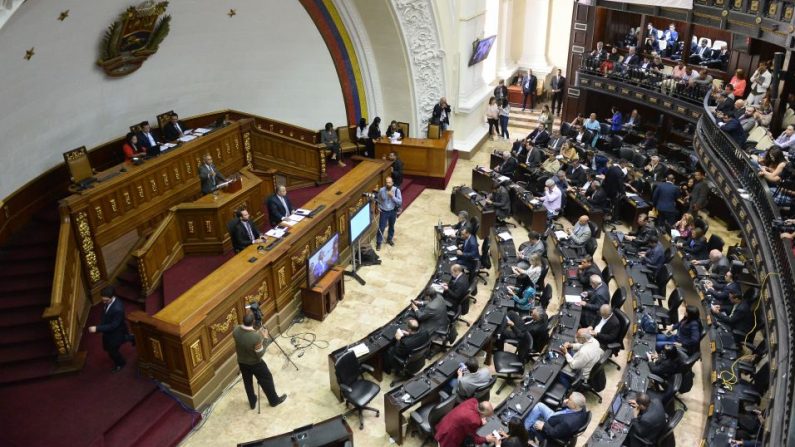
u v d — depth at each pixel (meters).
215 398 9.95
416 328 9.75
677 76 19.05
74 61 12.37
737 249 13.35
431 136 18.77
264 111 19.20
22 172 11.98
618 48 22.94
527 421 8.49
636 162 18.67
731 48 19.02
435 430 8.45
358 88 19.84
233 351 10.34
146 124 14.17
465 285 11.11
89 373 9.91
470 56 20.16
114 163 14.46
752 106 14.38
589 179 17.16
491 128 22.67
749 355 10.19
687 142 20.84
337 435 8.01
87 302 11.55
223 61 17.06
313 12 17.89
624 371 9.50
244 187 13.73
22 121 11.66
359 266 13.87
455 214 16.55
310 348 11.11
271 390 9.60
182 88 16.39
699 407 9.97
